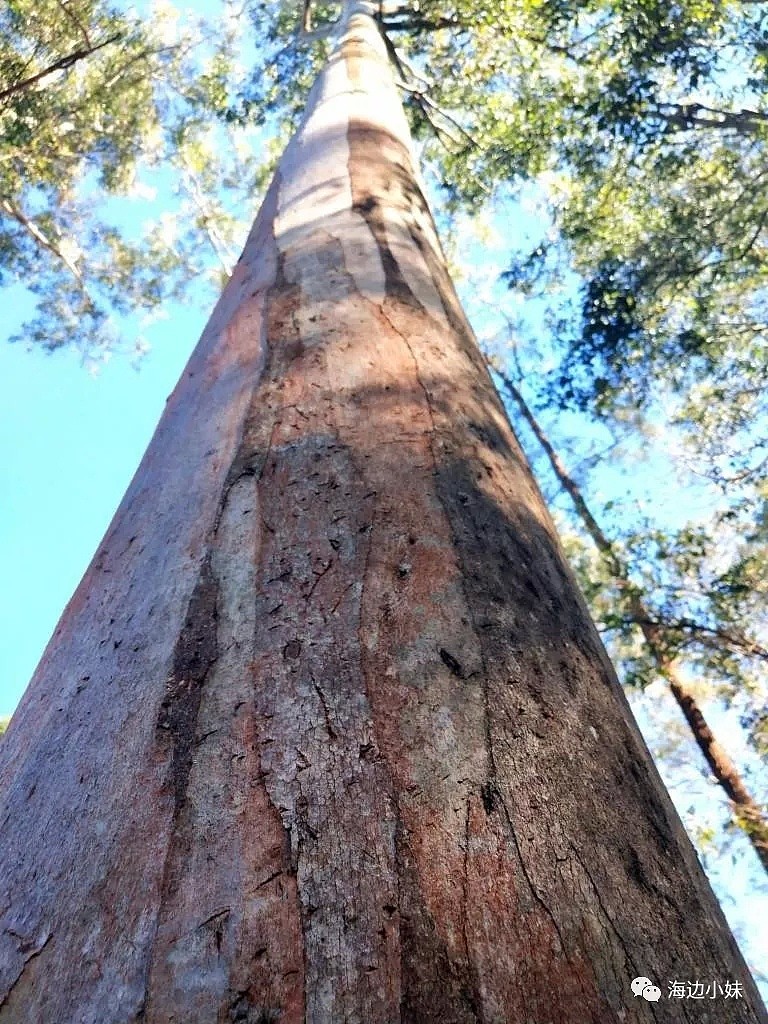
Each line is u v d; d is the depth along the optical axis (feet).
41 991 2.60
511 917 2.71
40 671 4.54
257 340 6.30
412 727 3.24
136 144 36.68
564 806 3.21
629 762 3.82
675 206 28.37
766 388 30.35
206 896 2.68
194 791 3.02
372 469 4.75
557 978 2.60
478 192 34.99
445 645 3.68
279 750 3.10
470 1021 2.40
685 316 30.12
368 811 2.90
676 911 3.19
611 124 26.89
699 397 31.14
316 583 3.92
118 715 3.51
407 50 30.60
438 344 6.58
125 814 3.04
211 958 2.52
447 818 2.94
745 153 27.68
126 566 4.65
